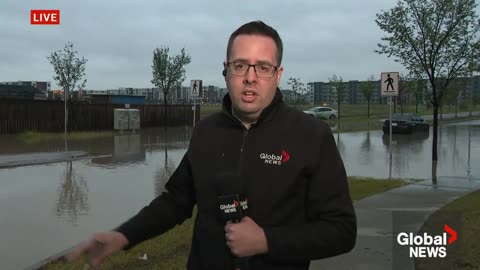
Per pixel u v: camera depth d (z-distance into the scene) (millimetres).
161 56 33250
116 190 10102
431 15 13898
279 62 1967
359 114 57875
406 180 11141
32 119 24750
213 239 1836
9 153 16359
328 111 46156
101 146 19766
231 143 1909
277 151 1822
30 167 13516
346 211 1771
